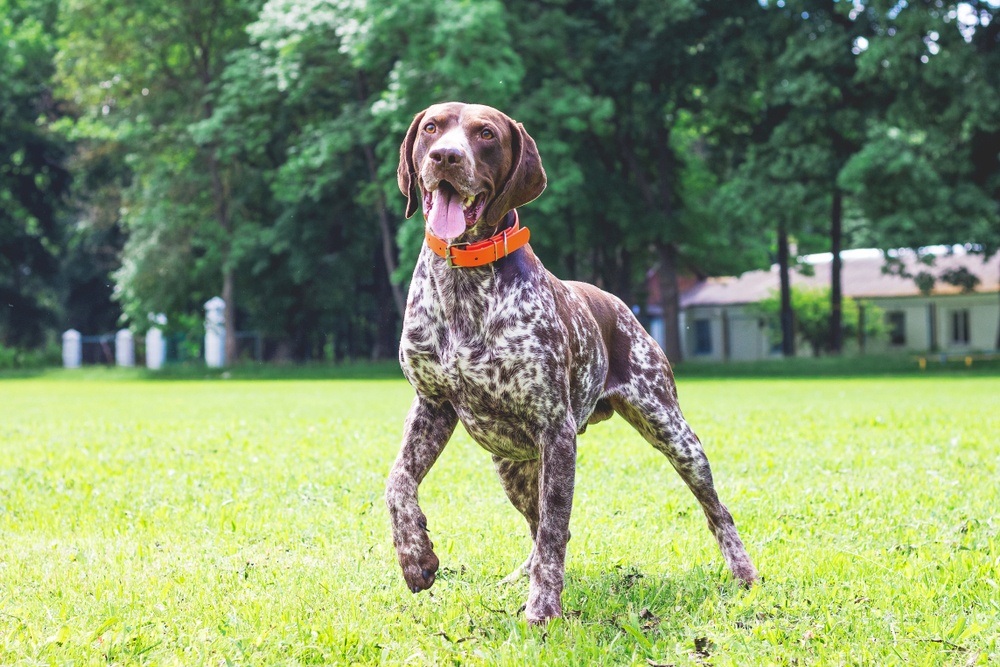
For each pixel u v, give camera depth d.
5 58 37.66
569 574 4.50
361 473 7.38
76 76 33.31
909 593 3.97
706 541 5.09
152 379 30.20
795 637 3.50
